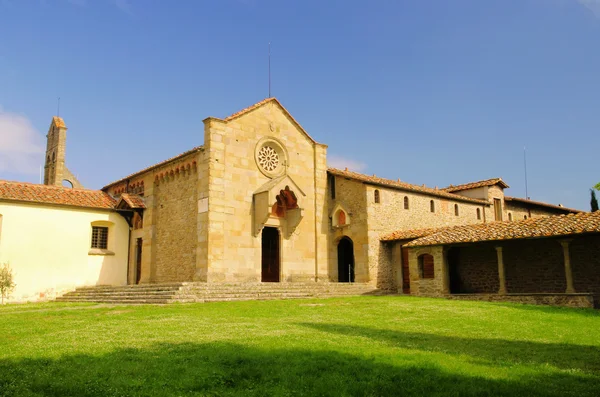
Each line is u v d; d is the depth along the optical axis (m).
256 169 31.06
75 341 11.39
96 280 32.12
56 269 30.36
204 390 7.61
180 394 7.39
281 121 33.19
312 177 34.62
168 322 14.73
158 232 32.41
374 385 7.84
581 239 27.17
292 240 32.62
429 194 37.72
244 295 23.55
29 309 20.62
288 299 23.69
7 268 28.02
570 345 11.94
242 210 29.77
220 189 28.78
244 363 9.13
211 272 27.56
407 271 33.19
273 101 32.91
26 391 7.46
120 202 33.72
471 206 41.97
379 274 32.72
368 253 32.41
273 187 30.00
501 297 25.25
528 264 29.44
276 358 9.48
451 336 13.16
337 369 8.77
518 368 9.09
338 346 10.91
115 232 33.66
